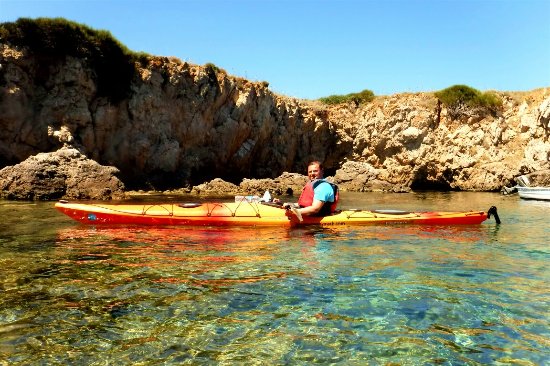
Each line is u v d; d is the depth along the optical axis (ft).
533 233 26.43
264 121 90.33
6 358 9.63
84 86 65.57
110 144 69.41
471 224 30.19
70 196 48.96
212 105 80.53
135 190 70.13
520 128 94.84
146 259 18.35
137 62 72.54
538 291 14.34
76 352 9.95
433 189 96.32
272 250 20.27
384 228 27.25
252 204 28.63
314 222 27.78
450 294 13.97
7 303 12.93
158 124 73.82
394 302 13.17
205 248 20.62
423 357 9.78
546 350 10.11
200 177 81.66
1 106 59.36
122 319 11.81
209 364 9.45
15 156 61.00
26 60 61.26
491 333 11.03
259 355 9.86
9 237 23.25
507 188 75.31
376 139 102.83
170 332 11.02
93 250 20.06
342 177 84.17
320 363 9.51
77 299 13.32
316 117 102.12
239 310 12.47
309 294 13.84
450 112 99.91
